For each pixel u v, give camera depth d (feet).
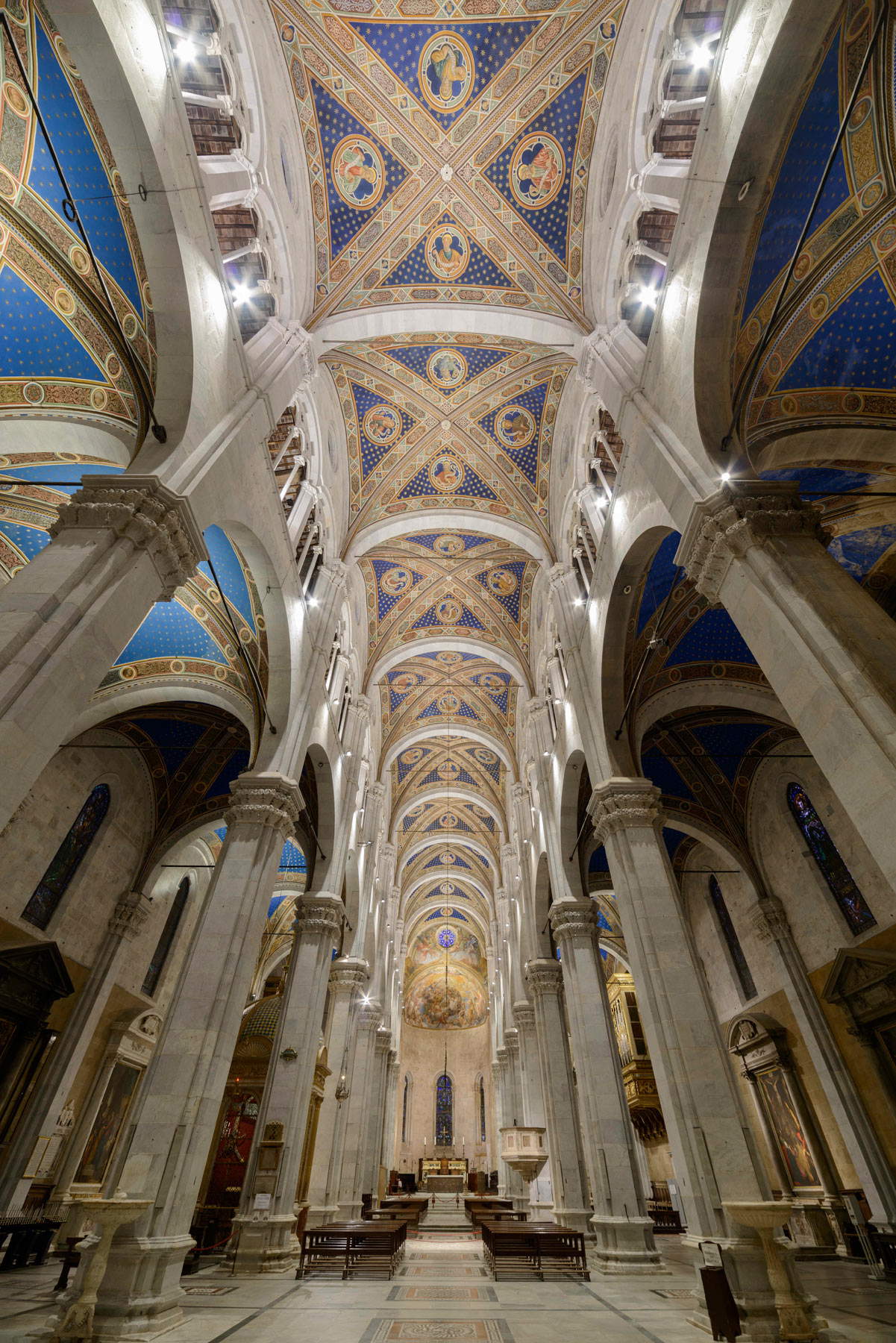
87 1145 51.49
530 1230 37.09
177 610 43.37
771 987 58.23
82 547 22.62
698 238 28.04
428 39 41.78
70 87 24.31
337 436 57.41
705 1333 21.91
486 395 57.67
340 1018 61.82
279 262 41.14
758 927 57.52
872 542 40.32
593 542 49.26
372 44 41.81
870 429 31.35
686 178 30.22
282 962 93.86
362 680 72.49
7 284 28.32
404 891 120.47
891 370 30.66
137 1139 26.89
